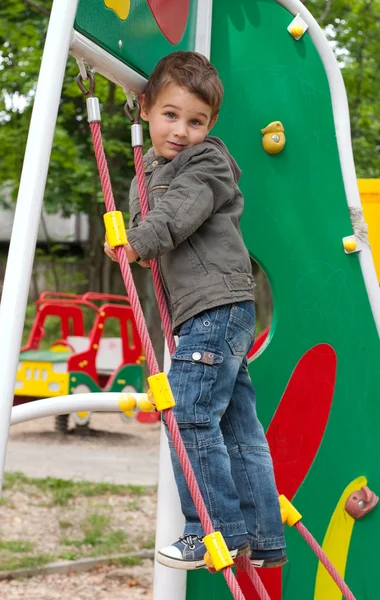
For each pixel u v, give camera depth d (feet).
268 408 9.52
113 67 7.24
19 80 36.42
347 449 9.62
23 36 35.22
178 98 7.25
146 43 8.00
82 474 22.59
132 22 7.68
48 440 28.02
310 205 9.63
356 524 9.62
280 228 9.57
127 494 20.44
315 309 9.61
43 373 27.63
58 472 22.70
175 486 9.28
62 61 6.40
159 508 9.35
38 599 13.94
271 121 9.60
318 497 9.55
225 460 7.14
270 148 9.52
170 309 7.64
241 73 9.59
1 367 5.91
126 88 7.63
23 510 18.62
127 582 14.98
